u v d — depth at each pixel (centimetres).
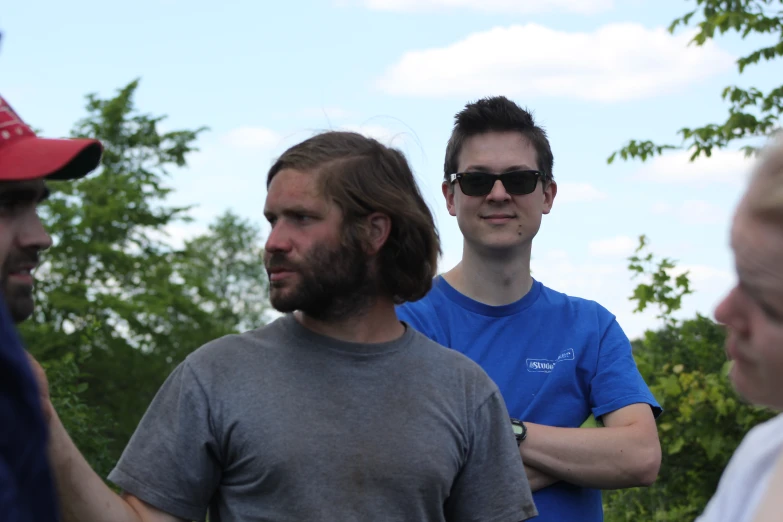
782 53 866
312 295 287
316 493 272
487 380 315
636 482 385
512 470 308
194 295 3681
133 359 3203
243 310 9219
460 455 297
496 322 412
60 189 3428
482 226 411
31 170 224
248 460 275
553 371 405
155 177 3678
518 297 417
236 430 276
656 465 387
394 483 278
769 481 186
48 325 2792
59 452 251
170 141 3750
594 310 424
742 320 182
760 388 184
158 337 3403
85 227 3356
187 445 279
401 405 288
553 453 379
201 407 280
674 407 738
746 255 175
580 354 410
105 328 3156
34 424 174
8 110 236
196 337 3469
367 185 295
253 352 291
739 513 195
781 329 174
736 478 199
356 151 299
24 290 230
